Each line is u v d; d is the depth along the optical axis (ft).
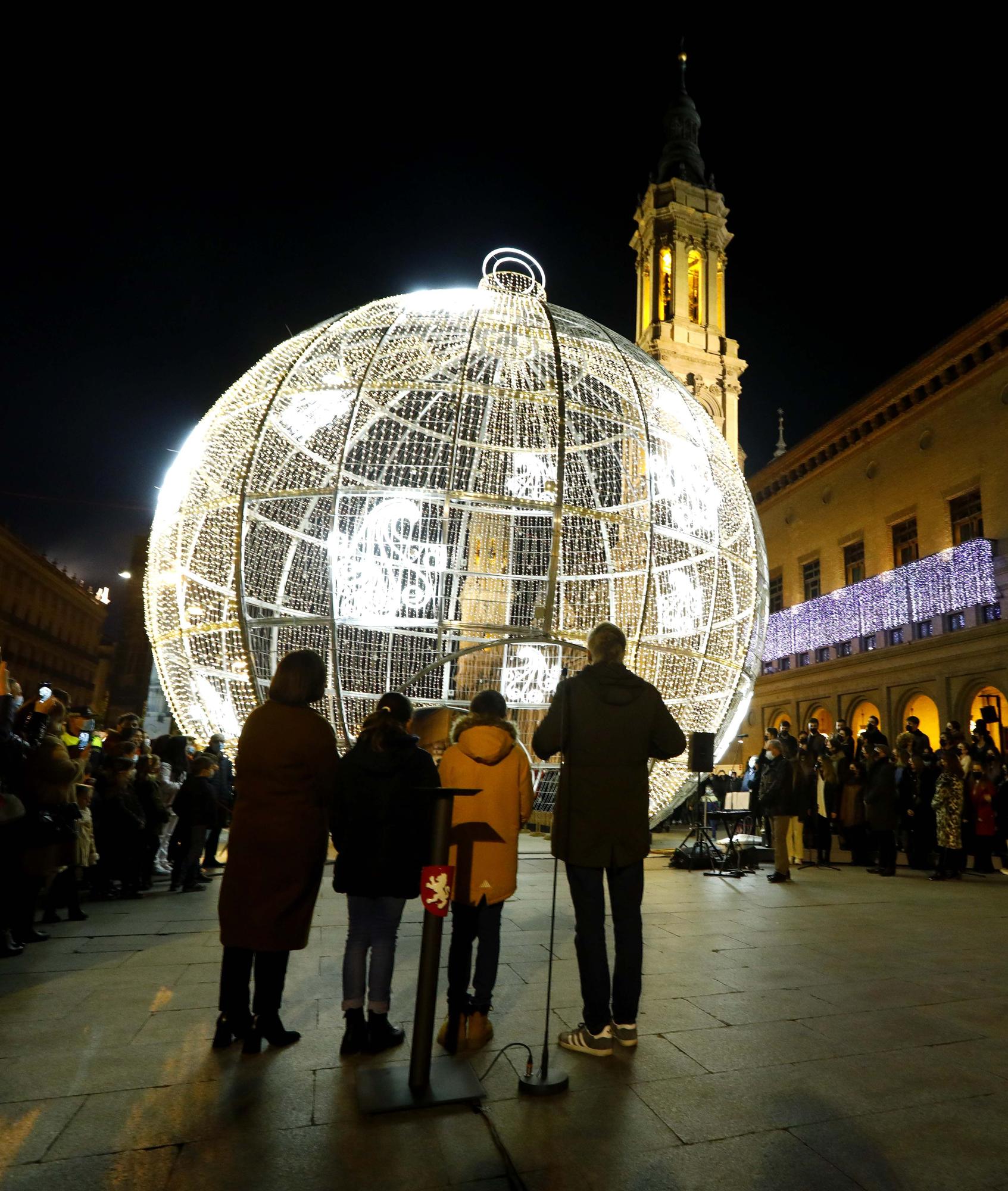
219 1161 8.46
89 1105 9.75
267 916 11.43
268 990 11.62
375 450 37.81
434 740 29.07
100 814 23.98
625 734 12.13
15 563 155.22
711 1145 8.89
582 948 11.75
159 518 34.96
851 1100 10.05
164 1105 9.80
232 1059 11.28
